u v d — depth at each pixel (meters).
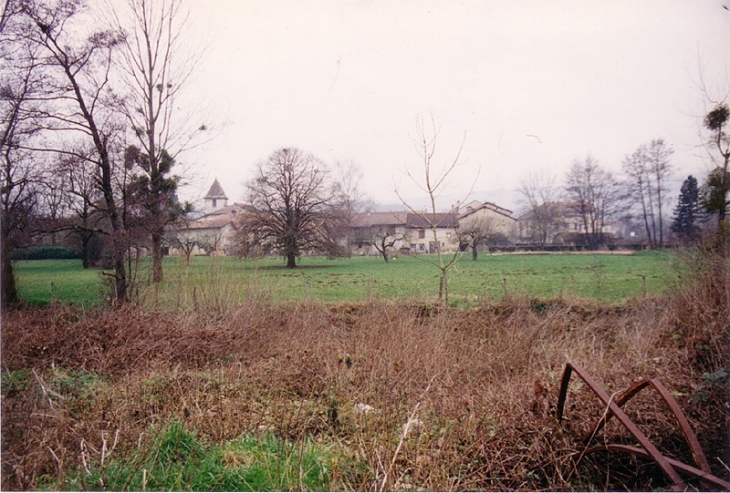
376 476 3.66
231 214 51.41
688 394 4.91
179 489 3.76
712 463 4.24
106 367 7.78
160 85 18.98
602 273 22.30
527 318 9.52
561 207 52.16
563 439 4.27
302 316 11.23
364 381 6.54
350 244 47.88
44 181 14.94
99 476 3.80
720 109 12.27
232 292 12.30
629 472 4.32
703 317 7.11
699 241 9.84
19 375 7.37
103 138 14.75
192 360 8.35
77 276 26.81
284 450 4.43
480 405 4.93
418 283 23.03
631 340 7.82
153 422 5.12
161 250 15.08
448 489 3.72
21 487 3.75
